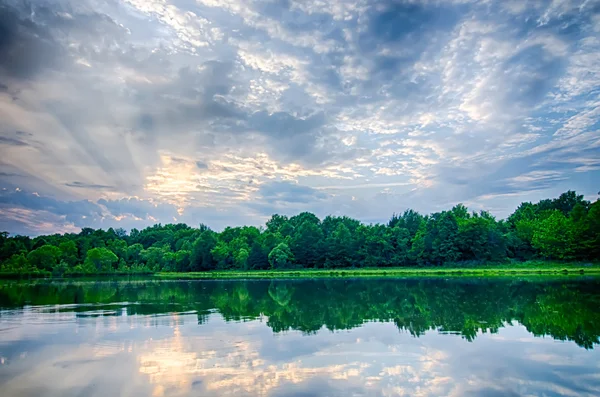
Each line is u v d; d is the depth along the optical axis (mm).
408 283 68938
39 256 137125
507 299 42000
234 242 159500
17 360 21406
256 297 50969
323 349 22547
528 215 141500
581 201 147750
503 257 117188
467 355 20922
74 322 32594
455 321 30328
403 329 27797
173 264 159625
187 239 187750
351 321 31266
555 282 61000
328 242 136250
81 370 19406
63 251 153875
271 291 59906
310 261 138000
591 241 98562
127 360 20969
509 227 131875
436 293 50188
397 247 134250
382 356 20984
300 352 21938
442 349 22219
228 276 117688
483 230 118250
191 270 156125
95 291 64312
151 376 18297
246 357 21062
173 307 41375
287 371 18641
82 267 139250
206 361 20469
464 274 90562
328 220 168500
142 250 176625
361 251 133500
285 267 137875
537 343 23266
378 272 106500
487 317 31766
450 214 125375
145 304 44500
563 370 18297
